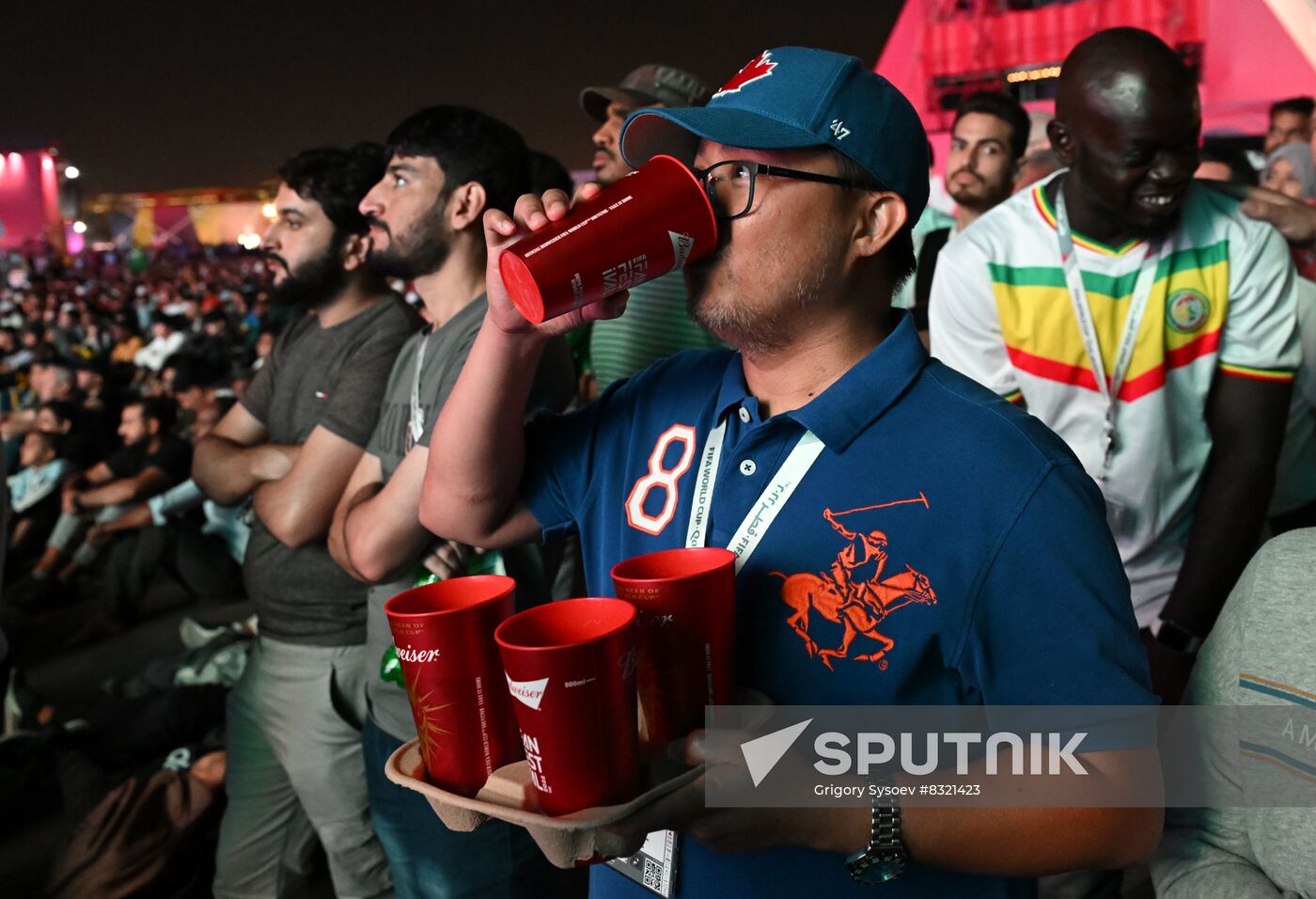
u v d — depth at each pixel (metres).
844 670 0.88
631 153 1.01
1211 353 2.01
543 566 1.69
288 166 2.06
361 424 1.91
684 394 1.06
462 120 1.72
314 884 2.66
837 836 0.82
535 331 0.99
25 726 3.25
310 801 2.02
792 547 0.90
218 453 2.17
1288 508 2.84
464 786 0.80
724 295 0.92
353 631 1.97
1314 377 2.62
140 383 7.62
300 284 2.06
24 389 7.71
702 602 0.77
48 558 4.95
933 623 0.85
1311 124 3.75
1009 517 0.84
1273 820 1.00
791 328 0.93
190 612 4.82
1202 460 2.08
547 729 0.70
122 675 4.04
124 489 4.73
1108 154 1.85
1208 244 1.97
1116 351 2.04
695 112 0.90
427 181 1.70
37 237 33.16
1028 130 3.23
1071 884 1.87
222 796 2.53
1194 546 2.06
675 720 0.79
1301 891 0.97
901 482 0.88
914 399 0.92
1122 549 2.14
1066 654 0.82
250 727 2.09
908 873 0.91
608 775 0.73
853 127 0.89
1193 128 1.81
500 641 0.71
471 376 1.04
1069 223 2.04
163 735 2.98
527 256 0.80
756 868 0.94
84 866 2.38
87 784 2.86
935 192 3.55
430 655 0.78
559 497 1.13
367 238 2.07
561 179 3.04
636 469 1.06
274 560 1.99
